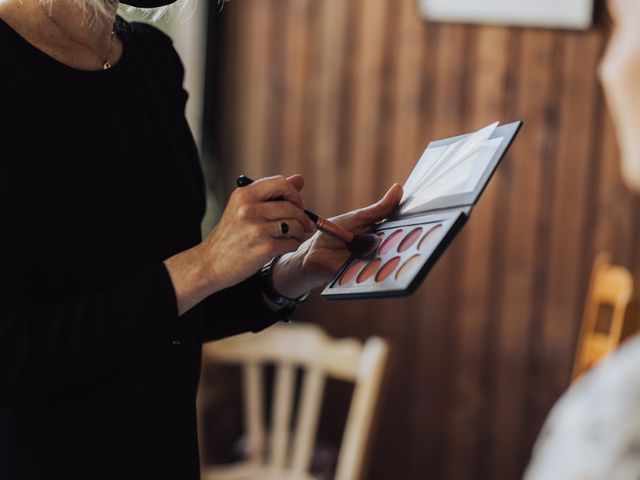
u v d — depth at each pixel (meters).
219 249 0.98
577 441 0.70
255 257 0.98
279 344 2.77
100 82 1.09
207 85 3.32
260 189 1.00
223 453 3.25
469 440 3.17
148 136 1.14
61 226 1.03
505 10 3.00
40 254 1.02
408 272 0.94
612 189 2.95
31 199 1.01
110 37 1.14
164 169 1.16
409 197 1.12
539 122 3.01
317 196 3.29
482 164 1.02
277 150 3.32
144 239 1.11
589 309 2.32
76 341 0.95
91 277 1.05
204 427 3.08
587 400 0.72
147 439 1.11
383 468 3.27
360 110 3.21
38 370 0.95
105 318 0.96
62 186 1.03
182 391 1.15
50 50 1.06
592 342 2.22
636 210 2.93
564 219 3.01
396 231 1.06
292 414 3.32
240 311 1.30
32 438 1.04
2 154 0.98
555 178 3.01
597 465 0.68
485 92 3.06
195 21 3.29
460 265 3.14
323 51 3.24
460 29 3.07
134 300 0.97
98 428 1.06
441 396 3.19
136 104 1.14
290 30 3.27
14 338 0.95
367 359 2.49
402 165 3.18
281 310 1.30
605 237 2.97
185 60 3.29
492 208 3.08
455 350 3.16
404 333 3.21
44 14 1.06
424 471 3.23
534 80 3.01
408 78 3.15
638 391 0.69
